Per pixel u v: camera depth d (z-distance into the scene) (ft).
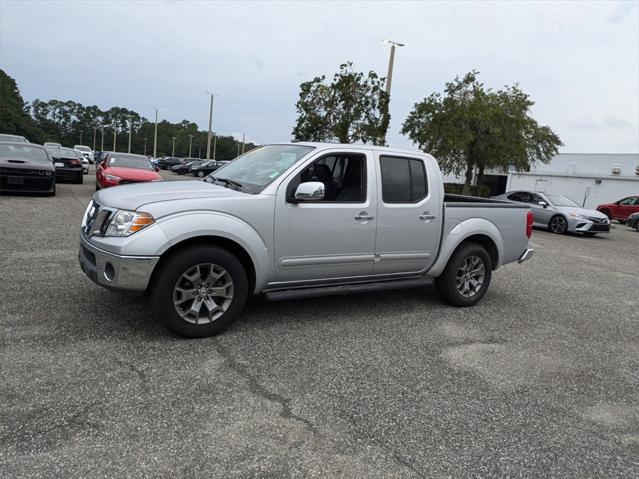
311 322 15.37
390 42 64.64
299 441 8.79
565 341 15.61
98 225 12.78
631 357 14.60
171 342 12.72
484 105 76.74
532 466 8.64
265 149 17.04
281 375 11.39
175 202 12.60
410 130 88.79
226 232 12.87
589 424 10.30
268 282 14.17
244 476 7.69
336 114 64.90
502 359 13.57
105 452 8.02
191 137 398.62
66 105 435.12
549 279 25.70
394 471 8.14
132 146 442.91
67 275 18.22
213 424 9.09
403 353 13.41
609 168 110.73
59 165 59.52
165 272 12.29
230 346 12.86
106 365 11.12
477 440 9.32
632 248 43.75
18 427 8.51
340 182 15.39
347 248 15.17
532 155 94.94
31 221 30.17
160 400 9.79
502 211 18.99
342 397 10.57
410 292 20.35
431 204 16.88
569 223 49.80
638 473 8.66
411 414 10.09
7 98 294.87
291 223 13.98
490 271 18.94
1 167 40.70
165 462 7.88
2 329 12.69
